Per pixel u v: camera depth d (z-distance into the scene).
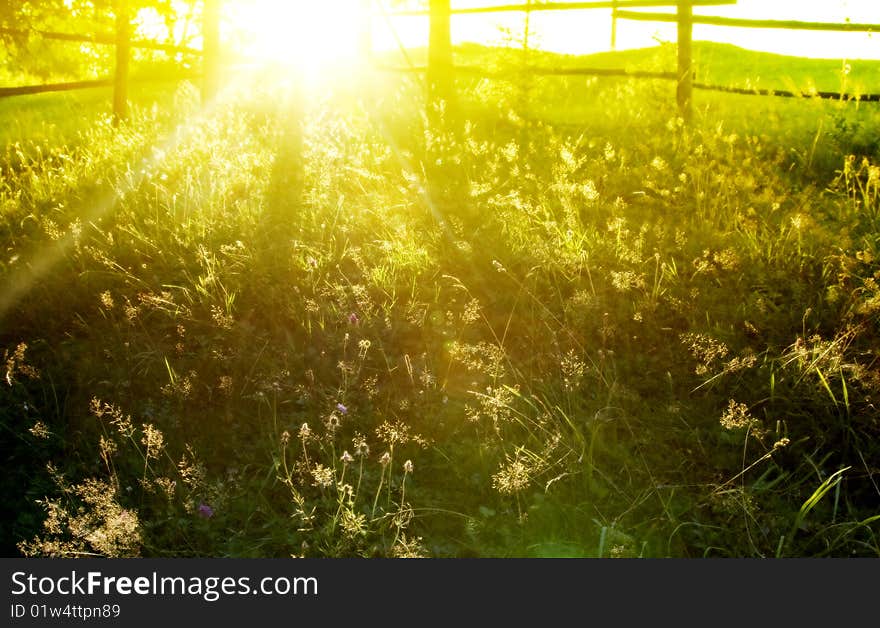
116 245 6.79
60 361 5.43
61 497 4.26
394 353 5.27
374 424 4.65
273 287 5.87
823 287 5.44
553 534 3.79
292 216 6.96
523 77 10.91
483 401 4.62
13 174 9.20
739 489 3.80
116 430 4.71
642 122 9.71
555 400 4.65
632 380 4.82
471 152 8.55
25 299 6.18
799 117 9.41
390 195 7.52
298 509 3.97
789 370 4.67
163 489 4.02
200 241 6.70
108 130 11.02
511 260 6.11
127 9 12.23
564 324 5.32
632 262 5.85
